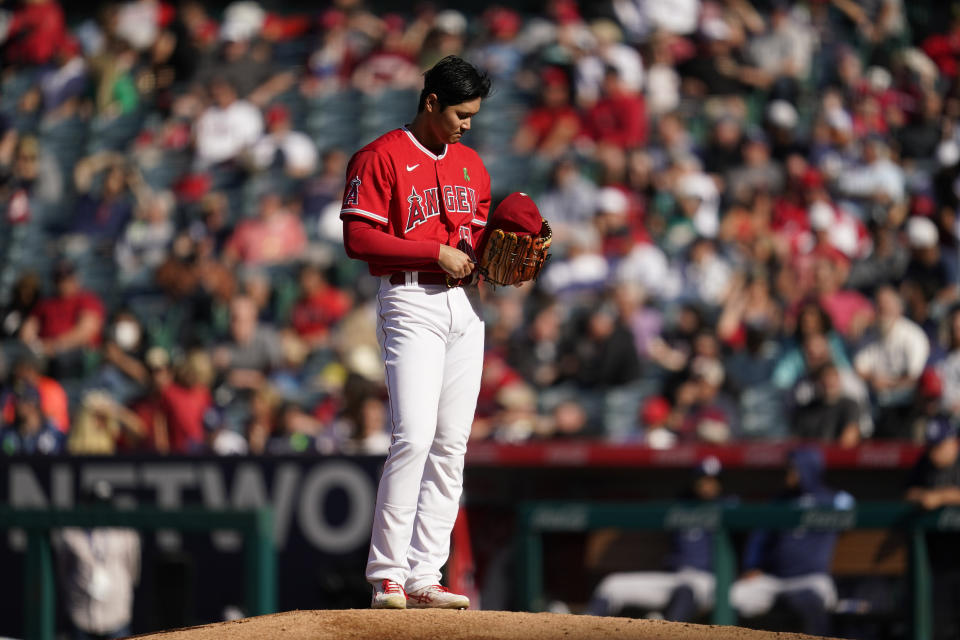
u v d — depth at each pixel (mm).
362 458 26188
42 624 26141
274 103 57188
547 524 25000
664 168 49562
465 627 14242
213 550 27203
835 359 36250
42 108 60906
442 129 15430
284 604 26359
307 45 61219
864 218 48344
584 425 36312
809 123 53719
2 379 41031
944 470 26703
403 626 14242
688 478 28906
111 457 27891
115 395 38844
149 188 55281
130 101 60188
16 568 28000
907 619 23953
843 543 26094
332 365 39656
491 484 28312
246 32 59031
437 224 15562
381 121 56062
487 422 34781
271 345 39875
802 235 46375
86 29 65375
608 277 43625
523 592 24938
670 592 26656
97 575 27109
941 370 35156
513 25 57969
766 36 56438
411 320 15219
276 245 48656
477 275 15906
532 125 52531
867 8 59594
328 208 50094
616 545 27531
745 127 53281
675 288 43906
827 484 29516
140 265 50250
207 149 54844
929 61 57938
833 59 56906
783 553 26078
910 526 23781
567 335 39375
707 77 55219
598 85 53062
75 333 42312
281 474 26719
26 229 54844
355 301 44219
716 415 34750
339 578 26125
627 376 37625
